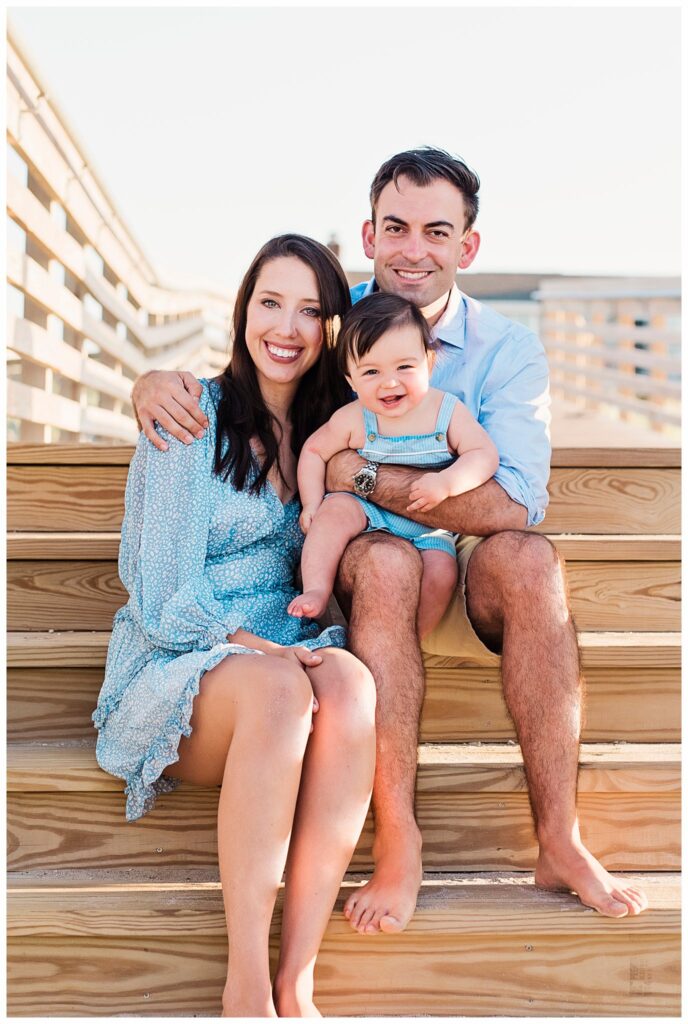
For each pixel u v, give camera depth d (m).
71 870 2.18
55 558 2.72
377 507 2.32
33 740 2.43
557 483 3.13
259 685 1.85
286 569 2.32
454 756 2.42
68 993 1.95
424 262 2.58
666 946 1.99
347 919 1.93
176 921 1.94
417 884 1.94
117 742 2.10
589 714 2.52
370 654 2.01
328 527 2.21
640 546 2.91
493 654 2.31
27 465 2.96
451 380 2.63
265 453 2.29
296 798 1.86
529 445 2.54
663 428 7.17
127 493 2.27
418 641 2.07
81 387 4.33
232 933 1.76
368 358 2.26
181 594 2.08
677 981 1.99
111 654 2.20
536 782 2.06
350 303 2.40
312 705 1.89
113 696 2.12
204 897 1.99
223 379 2.33
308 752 1.92
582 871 1.99
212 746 1.95
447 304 2.67
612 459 3.14
